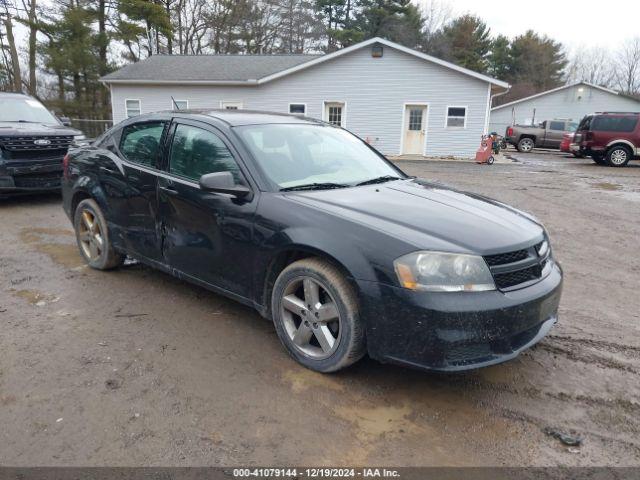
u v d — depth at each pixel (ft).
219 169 11.50
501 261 8.86
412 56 67.82
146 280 15.05
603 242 21.75
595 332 12.25
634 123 58.90
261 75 73.87
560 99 115.65
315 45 149.59
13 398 8.87
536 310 8.93
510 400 9.21
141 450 7.63
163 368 10.02
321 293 9.79
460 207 10.50
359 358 9.46
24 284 14.57
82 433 7.98
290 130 12.87
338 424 8.38
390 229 8.96
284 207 10.09
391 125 70.90
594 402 9.21
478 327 8.26
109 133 15.26
